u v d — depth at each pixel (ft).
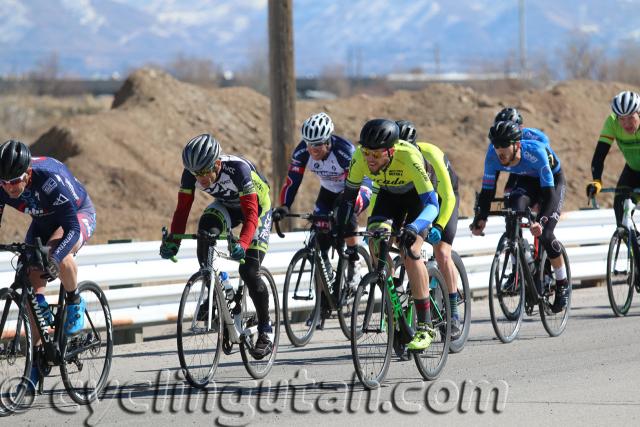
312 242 66.54
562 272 66.64
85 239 49.67
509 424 43.75
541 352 60.75
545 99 172.96
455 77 504.43
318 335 70.79
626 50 322.75
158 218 118.73
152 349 65.41
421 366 52.24
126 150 131.64
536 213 67.46
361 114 159.74
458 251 83.30
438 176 54.29
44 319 47.73
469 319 62.75
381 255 50.70
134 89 148.66
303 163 68.44
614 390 49.80
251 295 54.19
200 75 450.71
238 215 55.57
